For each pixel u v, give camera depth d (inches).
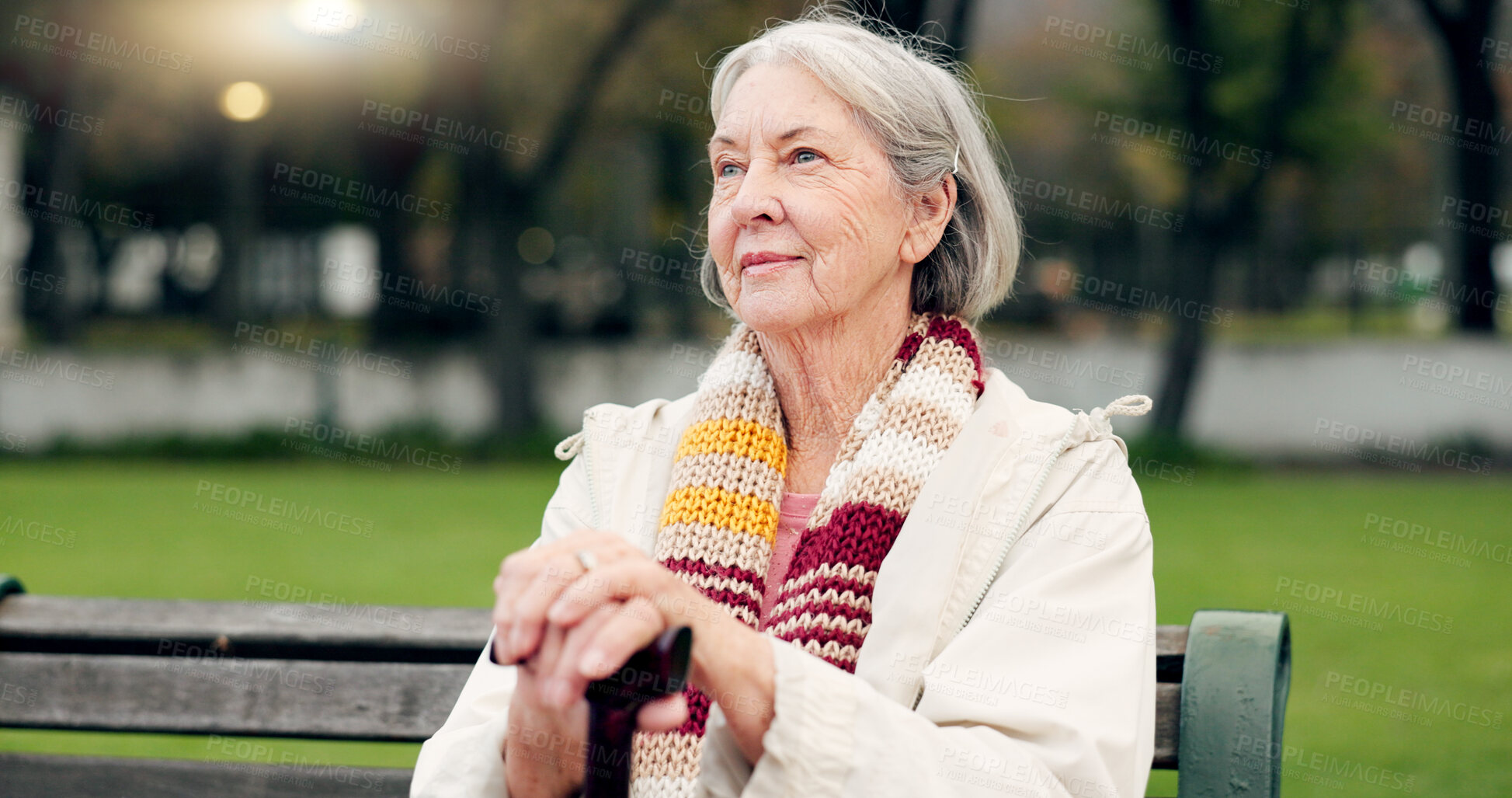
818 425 72.8
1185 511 380.5
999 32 786.8
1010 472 66.0
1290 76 555.8
